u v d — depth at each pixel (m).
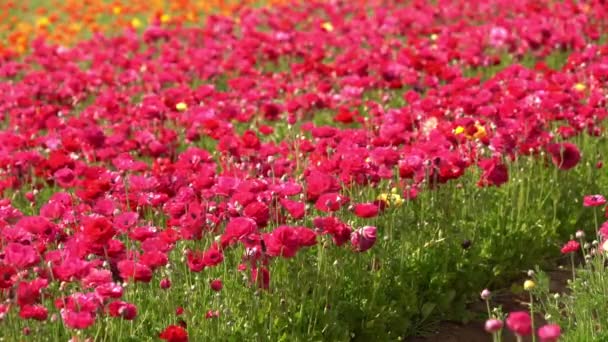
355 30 13.93
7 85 11.55
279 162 7.30
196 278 5.70
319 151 7.46
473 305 6.70
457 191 7.46
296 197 6.75
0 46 14.57
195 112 8.71
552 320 5.91
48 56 13.60
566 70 10.34
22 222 5.48
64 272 4.90
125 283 5.16
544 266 7.23
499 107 7.84
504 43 12.43
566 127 8.19
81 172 7.14
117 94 10.75
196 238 5.81
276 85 10.41
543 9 13.77
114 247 5.30
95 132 8.07
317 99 9.60
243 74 12.09
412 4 16.06
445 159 6.73
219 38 14.75
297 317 5.57
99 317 5.04
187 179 6.76
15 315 5.06
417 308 6.29
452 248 6.69
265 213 5.54
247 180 6.29
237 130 10.23
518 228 7.25
